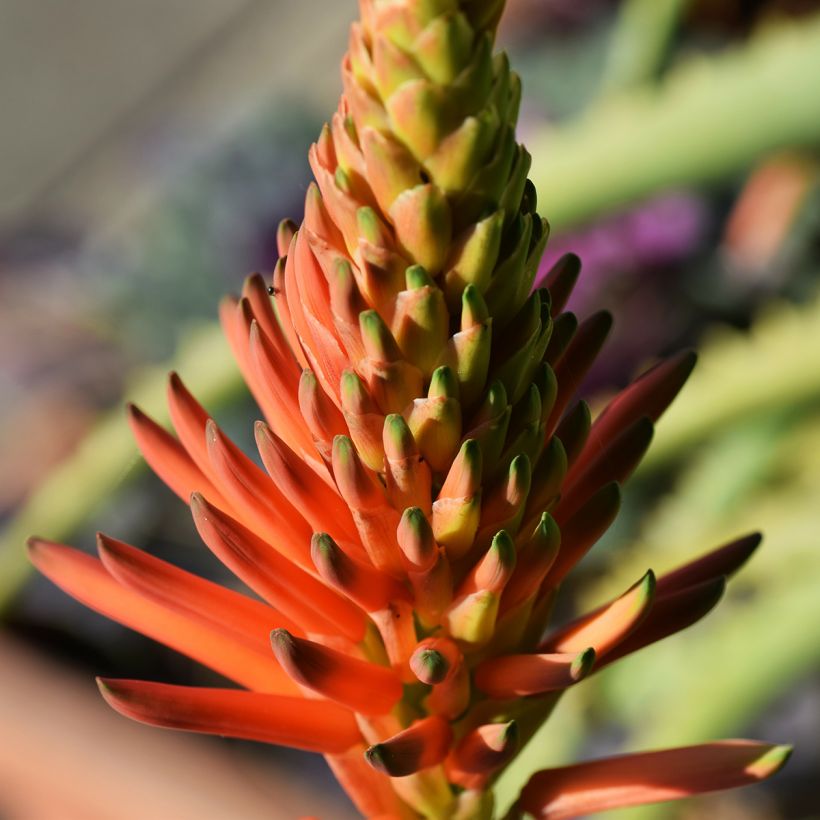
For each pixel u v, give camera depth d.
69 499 0.44
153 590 0.22
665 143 0.36
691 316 0.67
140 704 0.21
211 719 0.21
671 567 0.45
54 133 1.24
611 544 0.59
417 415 0.21
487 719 0.23
